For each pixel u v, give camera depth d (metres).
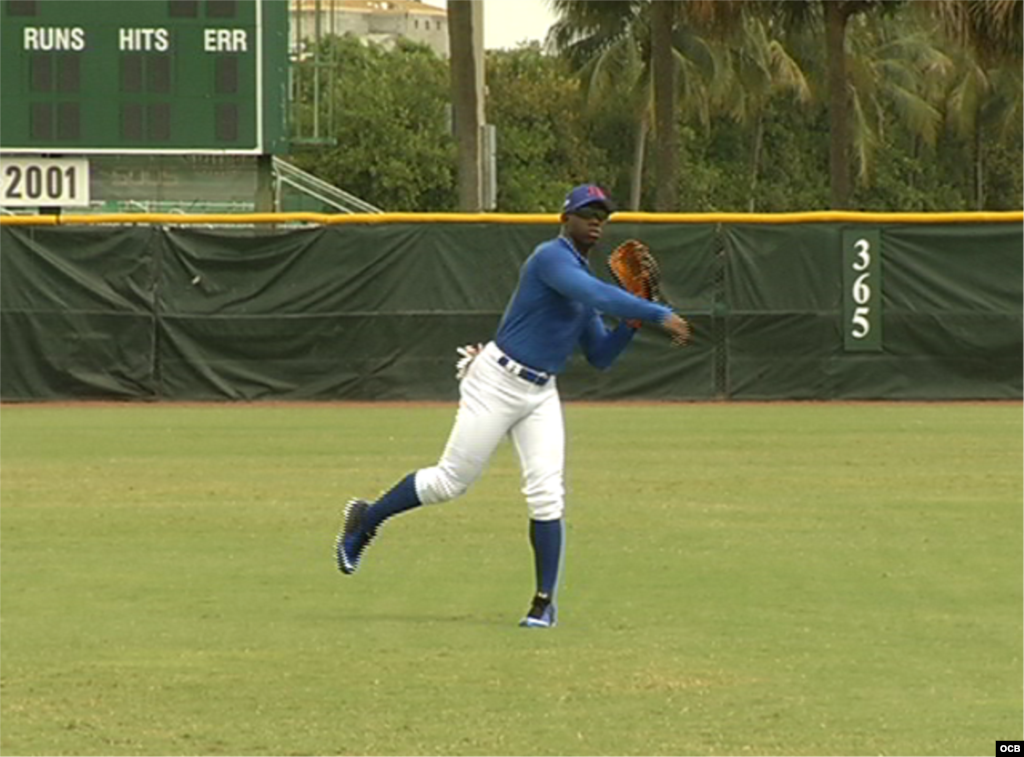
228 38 104.69
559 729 24.75
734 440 67.88
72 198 106.06
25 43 104.00
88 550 41.06
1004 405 85.56
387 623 32.38
